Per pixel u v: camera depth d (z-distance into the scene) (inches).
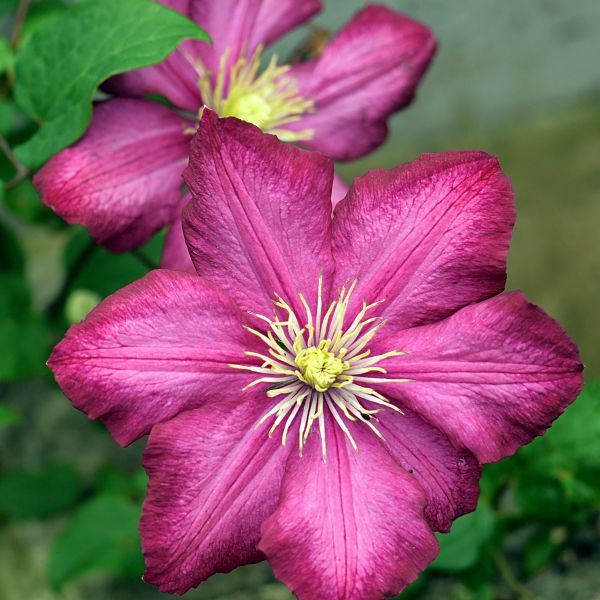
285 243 15.3
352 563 14.5
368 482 15.0
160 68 17.6
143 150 17.2
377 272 15.4
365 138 19.1
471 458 15.2
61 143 16.8
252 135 14.9
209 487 14.7
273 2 18.8
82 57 16.7
